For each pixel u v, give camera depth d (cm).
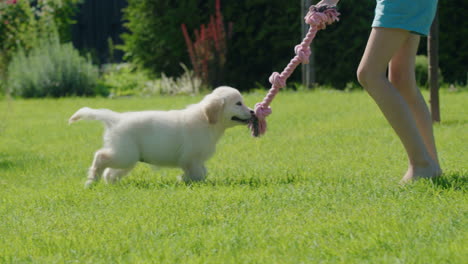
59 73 2306
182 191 639
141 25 2461
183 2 2402
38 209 594
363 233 451
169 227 498
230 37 2314
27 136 1279
